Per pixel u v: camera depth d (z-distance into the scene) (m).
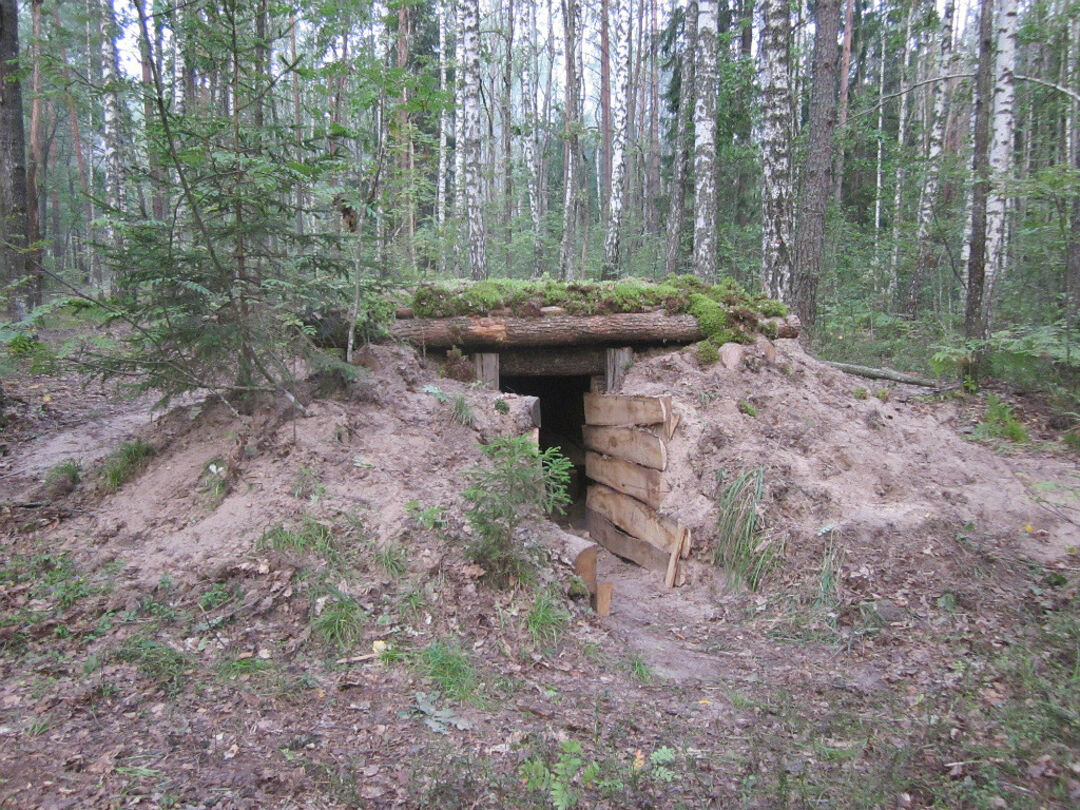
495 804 2.80
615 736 3.44
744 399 6.99
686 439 6.51
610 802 2.90
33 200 9.99
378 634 4.02
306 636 3.91
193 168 4.81
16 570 4.23
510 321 7.25
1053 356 8.48
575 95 25.42
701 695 4.06
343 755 3.04
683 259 19.42
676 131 22.91
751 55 18.50
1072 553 5.33
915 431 7.11
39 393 8.54
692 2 18.55
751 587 5.55
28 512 4.90
